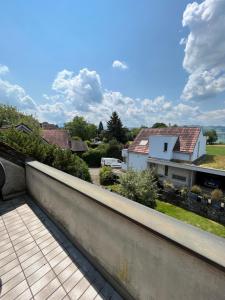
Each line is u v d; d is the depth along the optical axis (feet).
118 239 5.65
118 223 5.57
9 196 13.58
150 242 4.51
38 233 9.22
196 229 4.30
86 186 7.88
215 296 3.23
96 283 6.23
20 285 6.11
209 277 3.30
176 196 38.34
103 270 6.50
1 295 5.72
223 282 3.09
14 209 11.91
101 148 92.58
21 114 69.97
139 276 4.99
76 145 94.12
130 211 5.30
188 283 3.70
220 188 42.06
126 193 33.78
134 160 59.16
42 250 7.93
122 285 5.68
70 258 7.45
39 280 6.33
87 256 7.38
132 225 5.04
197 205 34.73
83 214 7.41
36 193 12.62
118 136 133.18
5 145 13.69
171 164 46.68
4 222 10.27
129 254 5.26
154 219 4.80
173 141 48.73
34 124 59.11
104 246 6.34
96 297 5.70
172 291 4.08
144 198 33.55
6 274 6.58
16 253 7.73
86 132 165.78
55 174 10.11
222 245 3.63
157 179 45.27
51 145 21.43
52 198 10.19
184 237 3.91
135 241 4.99
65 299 5.62
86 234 7.34
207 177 44.57
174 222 4.66
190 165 43.09
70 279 6.38
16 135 18.86
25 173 14.46
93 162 86.58
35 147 18.71
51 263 7.15
